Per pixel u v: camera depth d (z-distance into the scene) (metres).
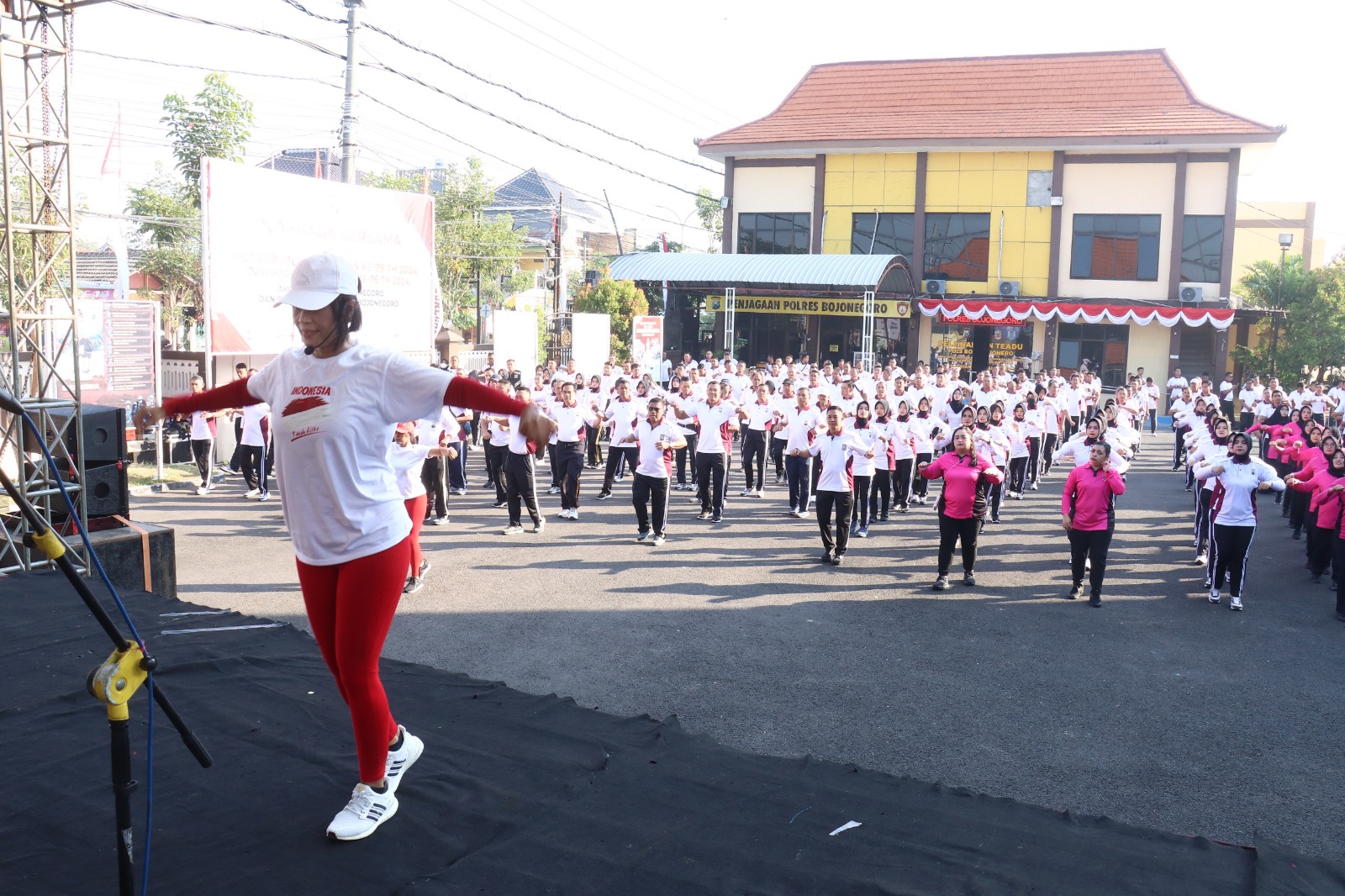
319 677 4.99
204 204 16.11
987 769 5.88
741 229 37.28
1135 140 31.91
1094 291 33.50
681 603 9.61
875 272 29.92
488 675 7.37
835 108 38.09
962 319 33.28
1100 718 6.79
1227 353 35.12
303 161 46.91
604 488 16.30
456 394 3.09
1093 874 3.31
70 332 9.09
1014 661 8.02
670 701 6.90
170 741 4.13
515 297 42.47
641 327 27.09
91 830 3.35
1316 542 11.25
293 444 3.13
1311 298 33.31
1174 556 12.49
